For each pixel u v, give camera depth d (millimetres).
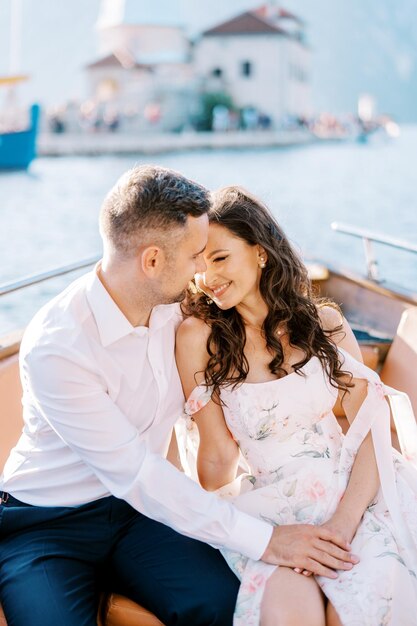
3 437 2154
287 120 53906
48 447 1898
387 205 18609
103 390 1819
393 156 39781
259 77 54906
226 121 50531
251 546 1740
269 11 60250
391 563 1708
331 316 2061
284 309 1919
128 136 43969
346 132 56344
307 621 1620
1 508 1894
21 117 33812
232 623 1713
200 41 55719
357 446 1938
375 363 2666
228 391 1941
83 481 1884
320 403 1945
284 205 18359
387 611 1647
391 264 9734
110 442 1789
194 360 1959
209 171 29172
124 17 58156
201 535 1772
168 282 1784
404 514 1843
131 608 1804
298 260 1976
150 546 1861
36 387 1807
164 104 51156
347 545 1759
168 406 1958
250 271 1905
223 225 1875
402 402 2004
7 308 8031
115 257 1783
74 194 21172
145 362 1877
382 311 3254
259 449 1938
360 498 1855
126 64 53594
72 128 45625
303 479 1871
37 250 12531
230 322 1944
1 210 17500
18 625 1674
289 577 1696
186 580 1762
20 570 1765
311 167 31531
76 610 1691
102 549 1892
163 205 1705
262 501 1861
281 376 1947
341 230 3373
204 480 2018
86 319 1840
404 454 2061
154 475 1771
